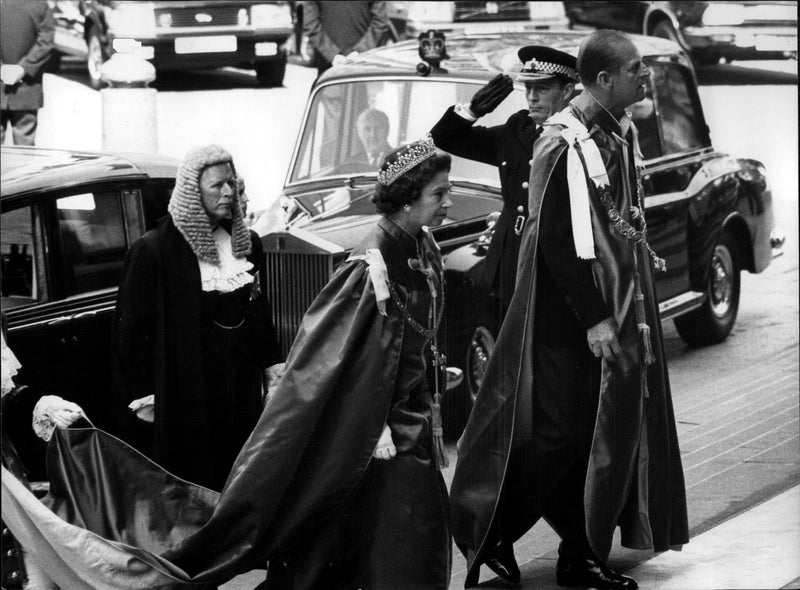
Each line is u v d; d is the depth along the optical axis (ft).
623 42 17.79
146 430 19.17
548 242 17.56
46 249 20.81
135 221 21.81
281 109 34.50
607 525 17.57
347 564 16.51
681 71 31.17
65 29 32.19
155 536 17.24
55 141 29.50
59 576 16.51
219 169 18.56
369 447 15.97
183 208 18.57
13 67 29.71
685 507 18.72
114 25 33.35
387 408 16.01
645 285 18.21
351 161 27.35
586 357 17.92
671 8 41.63
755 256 32.37
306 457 16.06
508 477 18.08
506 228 21.17
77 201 21.27
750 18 41.50
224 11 35.96
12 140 29.86
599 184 17.58
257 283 19.06
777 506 21.08
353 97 27.48
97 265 21.35
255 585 19.08
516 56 27.63
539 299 17.92
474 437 18.13
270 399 16.01
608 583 17.92
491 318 25.12
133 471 17.47
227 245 18.98
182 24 35.37
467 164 26.58
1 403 17.03
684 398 27.96
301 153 27.73
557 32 30.76
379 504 16.24
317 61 38.40
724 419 26.40
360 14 37.81
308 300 23.99
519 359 17.84
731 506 21.30
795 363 30.40
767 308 35.24
